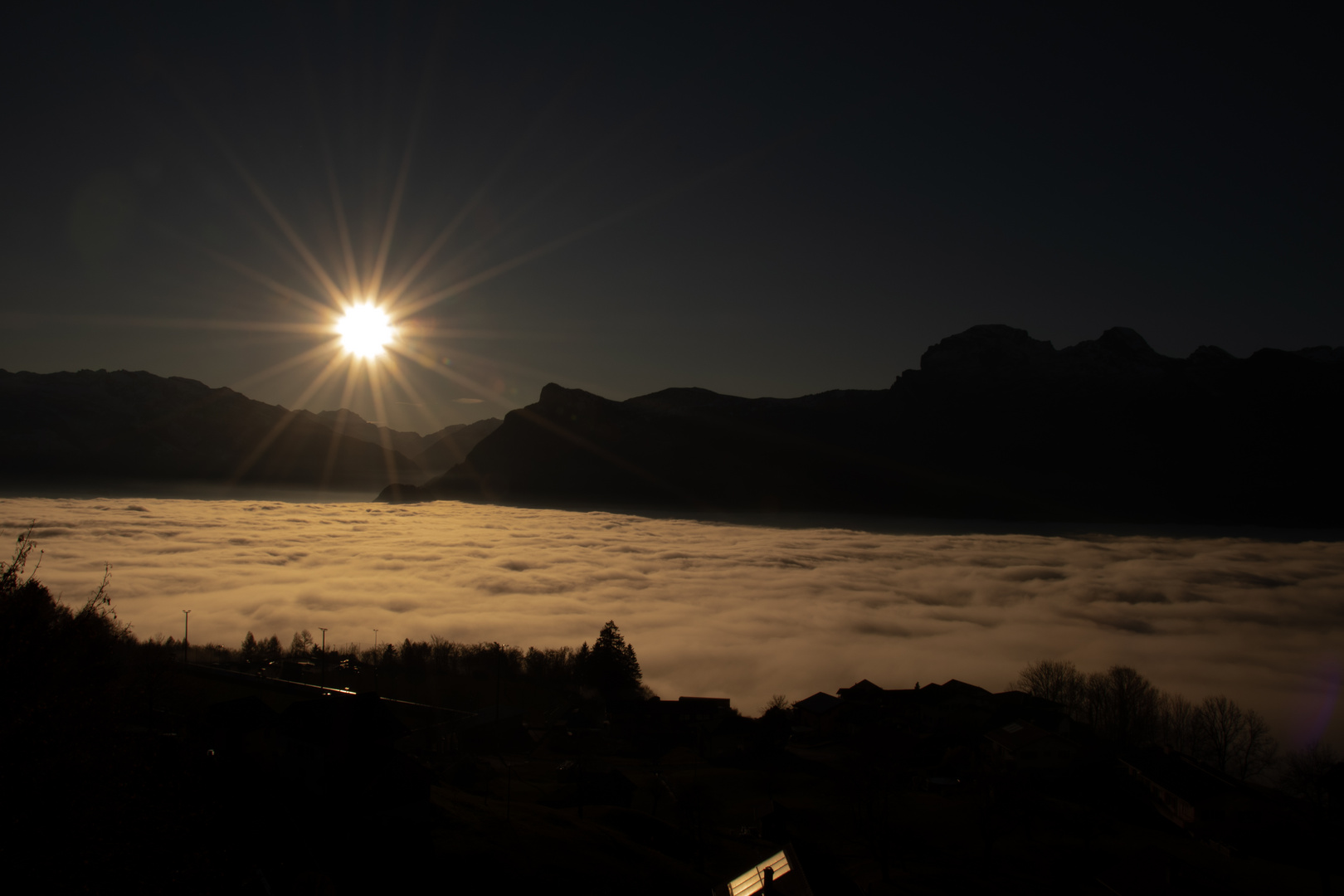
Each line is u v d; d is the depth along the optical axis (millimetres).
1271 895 48812
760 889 21578
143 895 20859
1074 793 71500
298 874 31547
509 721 94375
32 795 18438
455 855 39062
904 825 61000
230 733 45562
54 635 20594
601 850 45375
